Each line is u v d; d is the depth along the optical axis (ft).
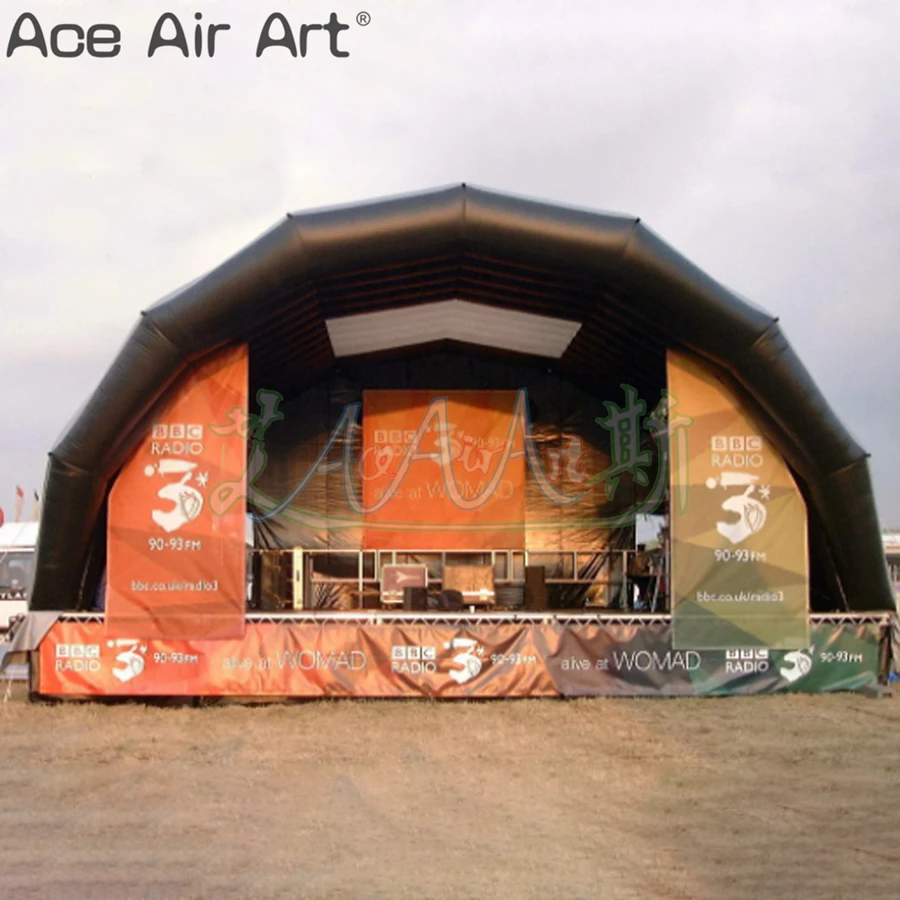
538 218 33.99
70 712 33.96
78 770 25.63
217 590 35.68
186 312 33.81
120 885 16.46
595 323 41.11
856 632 36.76
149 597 35.60
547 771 25.26
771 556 36.68
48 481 35.06
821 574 39.73
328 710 34.09
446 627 35.81
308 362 46.24
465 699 35.65
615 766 25.82
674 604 36.29
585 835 19.53
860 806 21.97
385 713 33.45
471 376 50.93
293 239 33.78
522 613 36.52
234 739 29.55
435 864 17.61
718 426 37.19
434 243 34.24
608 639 36.04
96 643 35.50
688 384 37.32
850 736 29.50
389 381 50.75
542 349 47.19
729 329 34.55
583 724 31.27
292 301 36.96
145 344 33.91
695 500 36.81
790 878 16.88
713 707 34.01
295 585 48.14
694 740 29.01
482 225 33.94
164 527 35.88
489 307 42.55
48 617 35.73
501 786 23.68
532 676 35.65
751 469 37.04
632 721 31.71
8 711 34.17
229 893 16.01
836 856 18.24
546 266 34.94
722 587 36.47
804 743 28.53
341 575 50.14
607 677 35.86
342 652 35.58
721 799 22.53
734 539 36.70
